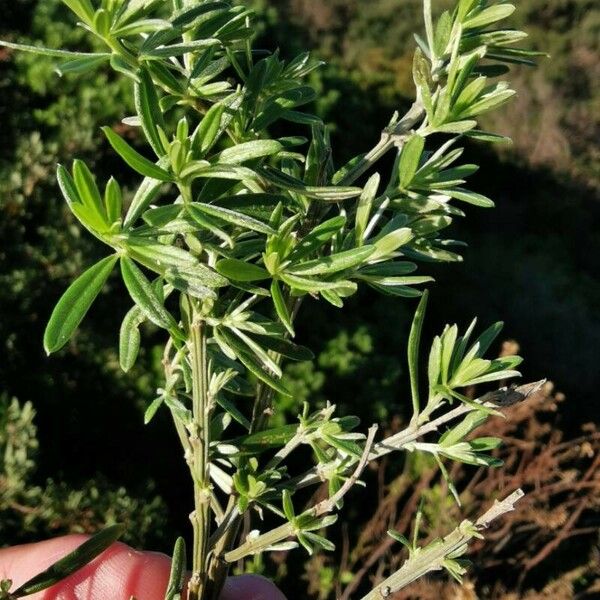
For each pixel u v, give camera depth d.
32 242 3.97
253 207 0.76
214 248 0.71
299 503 3.98
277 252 0.72
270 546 0.91
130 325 0.74
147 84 0.69
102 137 4.16
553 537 4.30
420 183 0.89
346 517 4.18
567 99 10.88
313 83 5.90
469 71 0.81
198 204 0.68
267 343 0.81
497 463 0.88
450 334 0.88
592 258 8.65
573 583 4.18
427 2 0.89
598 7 12.04
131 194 3.89
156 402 0.97
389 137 0.87
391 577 0.89
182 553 0.88
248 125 0.82
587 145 10.32
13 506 3.04
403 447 0.89
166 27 0.64
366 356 4.59
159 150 0.69
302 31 9.88
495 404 0.85
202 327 0.80
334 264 0.73
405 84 8.36
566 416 5.92
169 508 3.77
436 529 3.65
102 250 4.04
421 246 0.93
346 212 0.89
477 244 7.84
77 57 0.67
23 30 4.41
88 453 3.68
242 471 0.91
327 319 4.72
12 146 4.04
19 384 3.58
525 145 9.74
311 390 4.03
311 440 0.92
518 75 10.80
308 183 0.87
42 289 3.76
